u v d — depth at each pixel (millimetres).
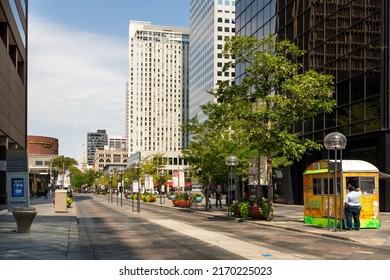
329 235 18469
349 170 21281
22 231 18281
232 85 27859
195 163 39094
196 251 13648
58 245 14430
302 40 46188
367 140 36938
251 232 20344
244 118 26531
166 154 176375
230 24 163250
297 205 47469
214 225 24391
